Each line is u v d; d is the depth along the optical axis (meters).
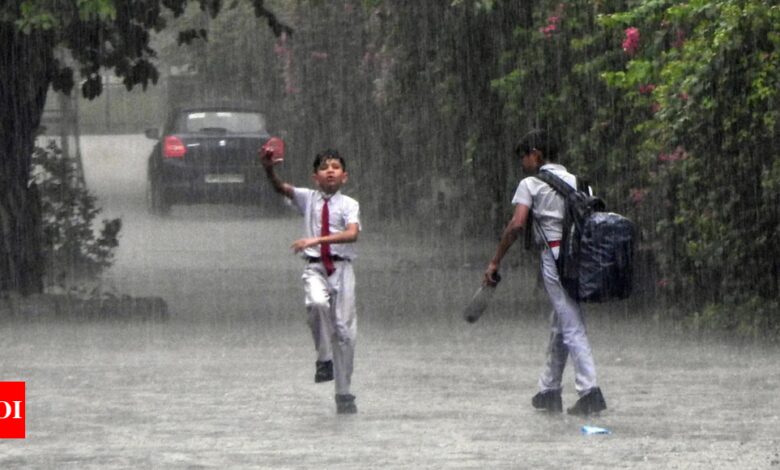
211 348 33.72
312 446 21.64
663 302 39.44
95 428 23.27
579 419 24.02
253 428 23.25
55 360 31.45
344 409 24.61
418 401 25.94
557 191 24.89
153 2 41.25
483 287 25.12
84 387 27.55
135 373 29.41
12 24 39.41
